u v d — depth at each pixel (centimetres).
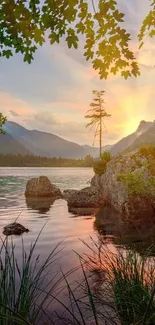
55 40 392
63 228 1490
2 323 330
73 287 705
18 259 940
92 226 1544
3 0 340
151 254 717
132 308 393
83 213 2019
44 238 1266
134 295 405
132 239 1208
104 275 686
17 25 366
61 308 600
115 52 405
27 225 1571
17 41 397
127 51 399
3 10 343
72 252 1036
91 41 401
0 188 4184
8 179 6569
